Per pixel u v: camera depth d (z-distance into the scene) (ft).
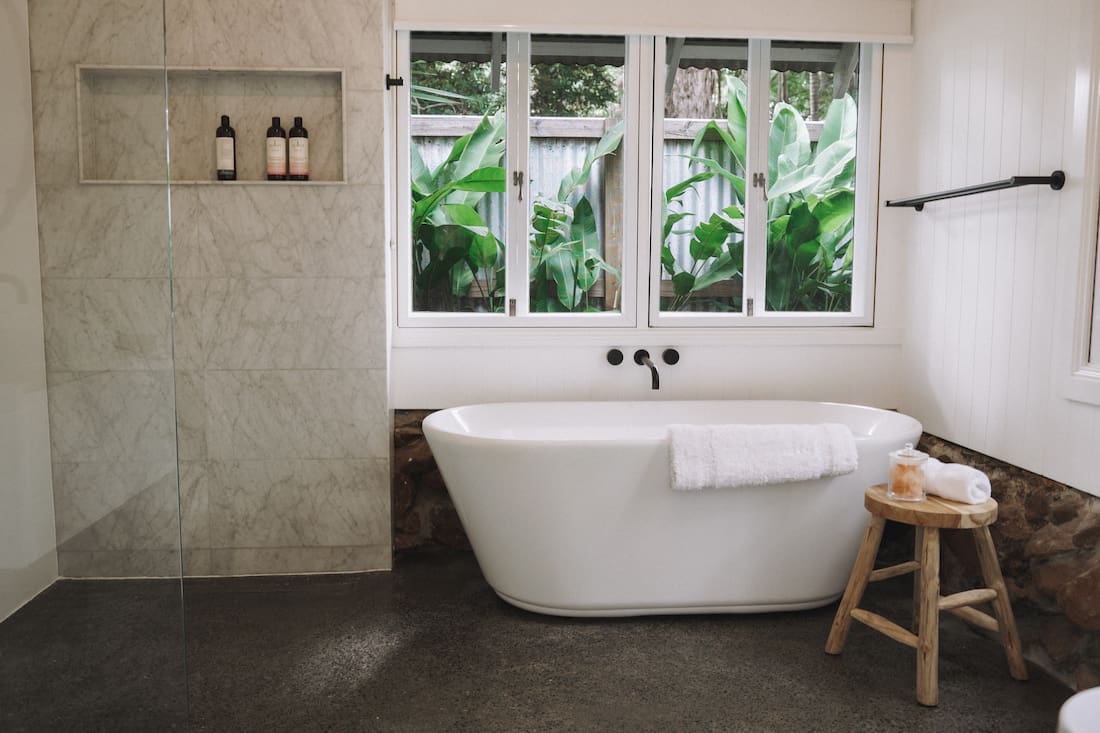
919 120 11.14
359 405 10.67
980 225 9.64
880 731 6.97
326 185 10.36
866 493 8.13
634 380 11.55
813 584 9.25
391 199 11.19
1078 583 7.71
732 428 8.66
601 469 8.61
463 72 11.61
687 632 8.88
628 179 11.51
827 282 12.40
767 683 7.77
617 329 11.53
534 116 11.75
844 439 8.77
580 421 11.20
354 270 10.53
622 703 7.41
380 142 10.38
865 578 8.18
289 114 10.49
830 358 11.69
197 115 10.41
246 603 9.73
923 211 11.03
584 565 8.94
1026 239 8.73
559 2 11.00
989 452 9.45
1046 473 8.41
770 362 11.66
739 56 11.78
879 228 11.62
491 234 11.95
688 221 12.19
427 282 11.99
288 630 8.94
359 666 8.09
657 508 8.79
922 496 7.85
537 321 11.52
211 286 10.45
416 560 11.15
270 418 10.61
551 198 11.91
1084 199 7.77
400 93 11.13
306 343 10.57
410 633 8.86
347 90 10.31
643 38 11.28
